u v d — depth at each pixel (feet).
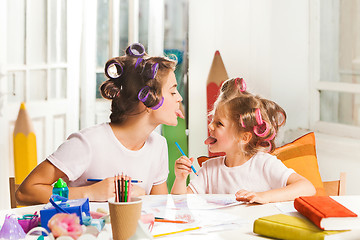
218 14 10.64
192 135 10.74
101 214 4.45
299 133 10.16
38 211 4.84
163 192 6.26
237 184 6.21
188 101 10.75
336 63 9.86
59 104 10.00
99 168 5.60
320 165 9.49
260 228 4.09
